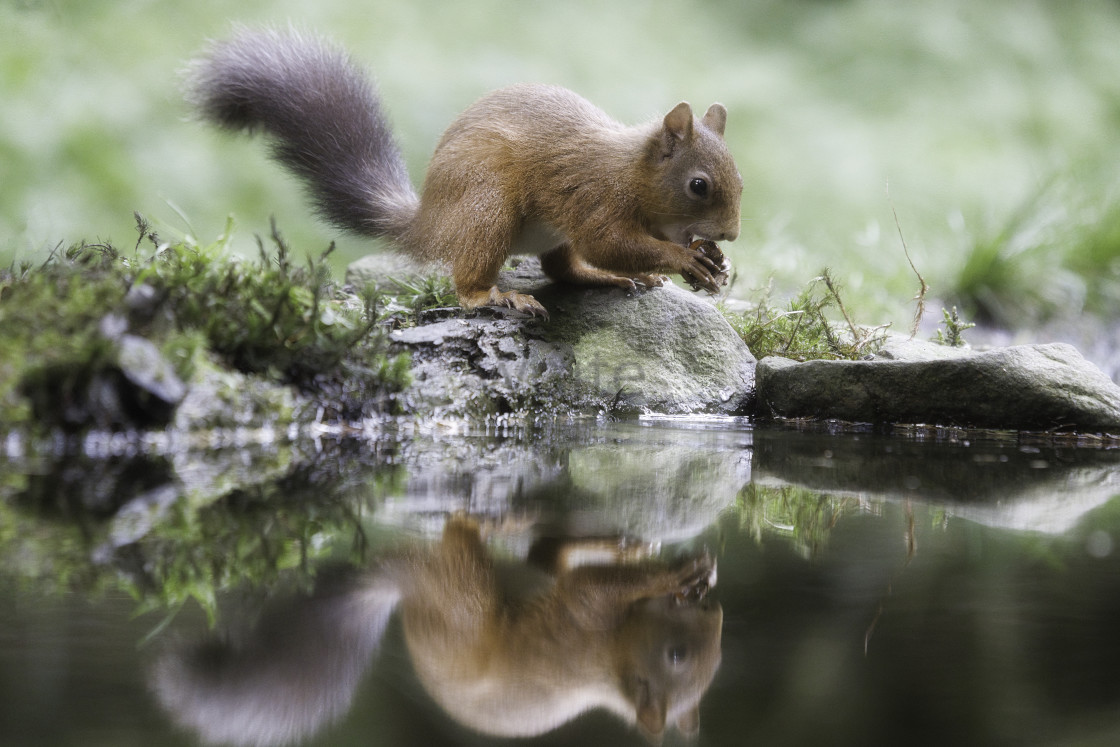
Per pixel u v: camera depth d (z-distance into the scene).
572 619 3.66
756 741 2.67
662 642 3.39
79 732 2.57
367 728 2.74
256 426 6.96
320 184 10.62
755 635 3.43
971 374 8.45
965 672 3.06
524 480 6.04
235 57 10.64
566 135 9.41
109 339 6.35
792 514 5.33
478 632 3.49
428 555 4.36
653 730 2.79
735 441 7.85
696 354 9.66
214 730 2.64
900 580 4.05
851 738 2.66
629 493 5.75
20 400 6.16
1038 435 8.37
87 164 18.50
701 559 4.38
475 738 2.76
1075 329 15.49
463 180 9.37
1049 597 3.82
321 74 10.70
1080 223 17.25
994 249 15.87
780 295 13.40
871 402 8.79
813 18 26.97
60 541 4.36
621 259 9.22
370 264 11.38
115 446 6.34
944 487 6.12
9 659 3.04
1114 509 5.52
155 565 4.07
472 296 9.52
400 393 7.97
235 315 7.31
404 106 21.09
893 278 15.98
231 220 8.09
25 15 20.23
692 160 9.07
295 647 3.25
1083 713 2.76
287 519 4.88
